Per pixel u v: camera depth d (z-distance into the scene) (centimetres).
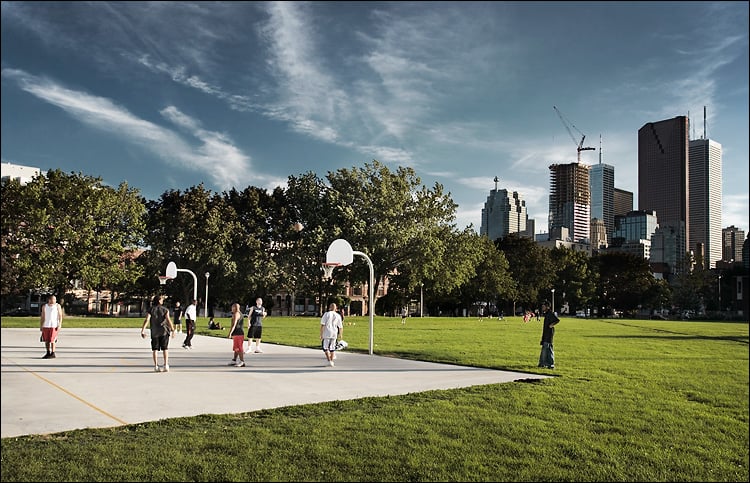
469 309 10625
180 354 2219
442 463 789
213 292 7544
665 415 1137
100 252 5778
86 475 712
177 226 7031
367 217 7231
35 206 5447
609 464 817
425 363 1995
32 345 2462
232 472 732
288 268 7206
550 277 10706
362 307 11119
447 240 7519
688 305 13050
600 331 4788
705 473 797
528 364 1992
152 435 900
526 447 875
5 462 752
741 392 1448
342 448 843
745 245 15825
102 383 1406
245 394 1284
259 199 7731
